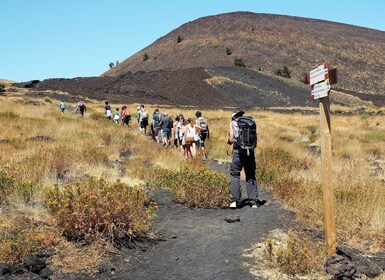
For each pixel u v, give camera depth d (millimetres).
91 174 10344
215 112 49062
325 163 5410
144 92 81125
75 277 5066
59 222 6082
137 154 15719
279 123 36250
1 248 5273
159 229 6891
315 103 90438
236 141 8422
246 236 6469
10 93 62000
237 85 94562
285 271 5215
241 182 11203
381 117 42344
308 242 5676
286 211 7832
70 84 98875
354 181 9422
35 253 5367
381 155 18203
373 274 5277
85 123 24688
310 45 171375
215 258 5691
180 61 165125
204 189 8367
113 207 6199
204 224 7215
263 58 157875
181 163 13594
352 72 148750
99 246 5816
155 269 5406
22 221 6355
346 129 30469
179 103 78062
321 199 7645
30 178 9305
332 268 5129
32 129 19531
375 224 6695
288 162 13453
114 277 5176
